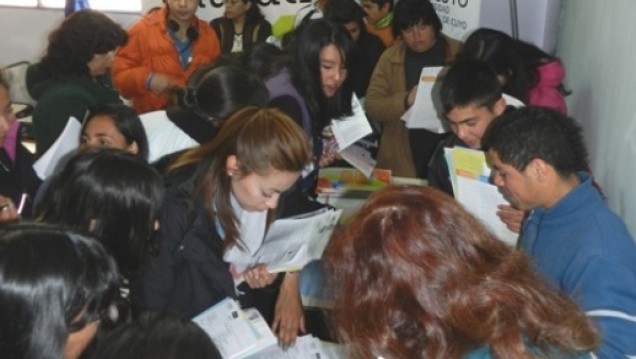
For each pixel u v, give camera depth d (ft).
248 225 6.08
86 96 8.62
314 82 8.24
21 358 3.05
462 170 6.98
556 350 3.03
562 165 5.25
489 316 2.93
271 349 6.15
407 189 3.30
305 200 7.18
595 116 8.95
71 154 6.27
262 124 5.61
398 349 2.97
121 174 5.05
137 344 3.64
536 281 3.16
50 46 8.84
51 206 5.16
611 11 8.63
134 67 12.58
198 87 6.88
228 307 5.98
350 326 3.08
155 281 5.64
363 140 11.00
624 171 7.04
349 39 8.42
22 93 16.15
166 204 5.78
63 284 3.17
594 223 5.13
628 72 7.30
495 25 13.17
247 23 13.89
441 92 7.25
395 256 3.01
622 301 4.74
